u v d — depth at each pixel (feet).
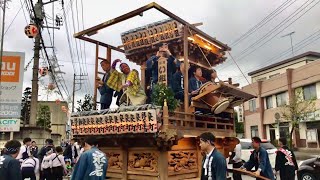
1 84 39.83
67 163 42.01
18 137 55.47
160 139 20.47
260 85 114.42
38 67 60.44
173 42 27.89
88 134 24.26
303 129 95.04
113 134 22.72
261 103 113.80
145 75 30.30
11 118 39.88
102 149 25.76
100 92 28.19
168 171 21.70
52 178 30.99
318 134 89.61
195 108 24.94
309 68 89.92
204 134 14.96
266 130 112.27
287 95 100.42
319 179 35.01
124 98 25.64
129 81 24.61
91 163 15.75
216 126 26.81
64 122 143.64
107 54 29.84
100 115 23.39
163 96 22.56
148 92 29.12
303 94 93.45
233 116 29.91
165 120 20.56
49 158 31.12
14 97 40.01
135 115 21.11
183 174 23.08
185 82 23.85
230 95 26.58
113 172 24.79
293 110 85.10
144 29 29.43
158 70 26.58
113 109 22.89
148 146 22.77
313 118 88.74
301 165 37.14
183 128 22.27
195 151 24.63
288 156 25.98
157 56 27.04
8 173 15.60
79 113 25.08
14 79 40.22
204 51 29.32
